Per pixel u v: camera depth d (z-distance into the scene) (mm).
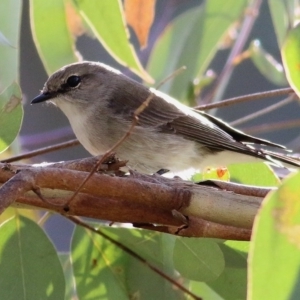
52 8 3514
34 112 3684
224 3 3553
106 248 3457
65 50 3525
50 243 3441
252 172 3488
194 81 3553
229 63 3562
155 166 3520
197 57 3553
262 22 3609
